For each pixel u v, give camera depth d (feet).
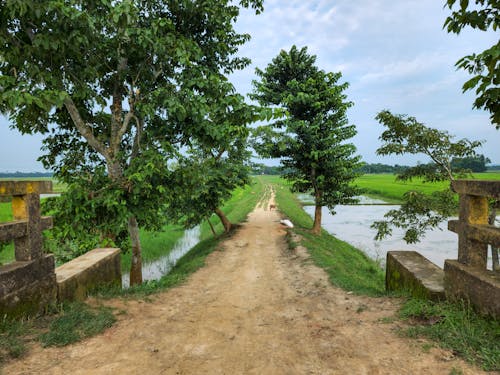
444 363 8.52
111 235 27.53
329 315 14.85
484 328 9.69
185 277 28.27
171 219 55.16
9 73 20.24
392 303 15.02
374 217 98.89
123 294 18.42
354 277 29.17
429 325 11.15
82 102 26.73
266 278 28.22
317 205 61.11
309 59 57.77
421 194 29.89
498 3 9.16
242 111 24.02
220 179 53.36
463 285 11.55
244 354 10.43
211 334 12.40
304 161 58.39
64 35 19.07
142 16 26.86
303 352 10.36
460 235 12.39
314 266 31.19
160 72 26.48
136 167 23.17
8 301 11.00
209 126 23.79
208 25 28.27
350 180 60.70
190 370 9.22
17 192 11.82
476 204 11.89
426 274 15.26
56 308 13.34
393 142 30.63
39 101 16.90
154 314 14.99
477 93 9.58
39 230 13.03
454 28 10.14
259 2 26.30
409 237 30.66
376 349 9.93
